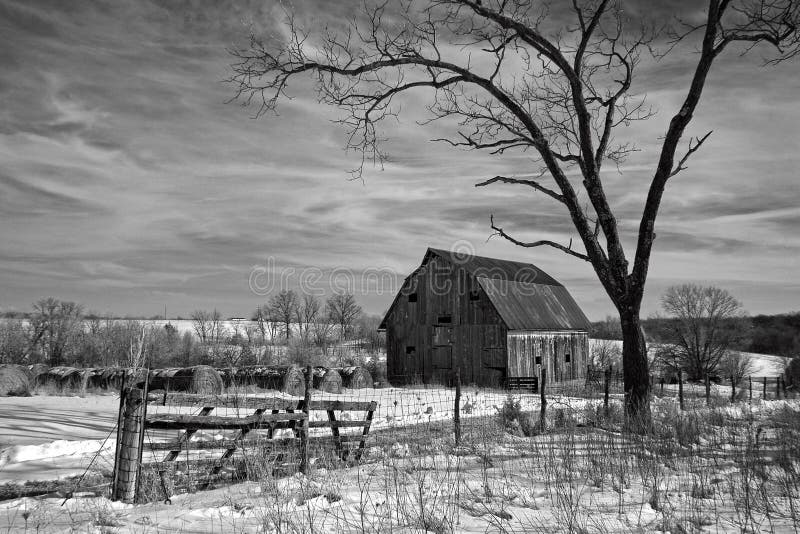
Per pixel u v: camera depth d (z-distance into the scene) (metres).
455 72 15.65
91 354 44.19
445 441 11.87
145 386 7.67
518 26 14.81
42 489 7.83
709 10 13.79
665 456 10.31
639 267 14.90
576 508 6.39
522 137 15.60
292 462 9.12
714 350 55.44
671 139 14.41
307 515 6.37
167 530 5.86
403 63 15.39
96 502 7.12
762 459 9.81
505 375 35.22
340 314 86.50
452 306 37.94
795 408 21.45
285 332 85.00
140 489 7.47
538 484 8.16
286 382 29.31
